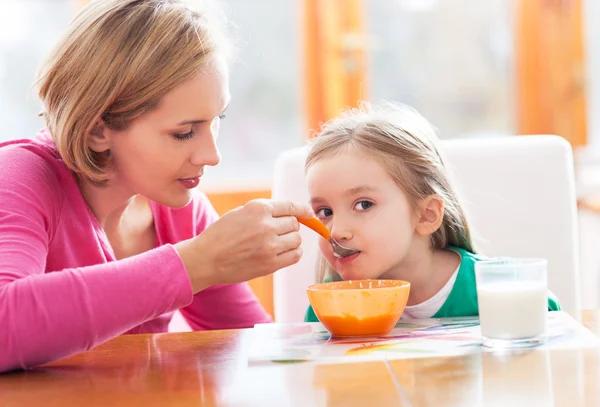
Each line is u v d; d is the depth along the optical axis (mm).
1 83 2855
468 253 1398
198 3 1182
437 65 3023
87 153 1164
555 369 793
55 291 917
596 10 3043
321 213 1341
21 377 897
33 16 2846
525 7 3018
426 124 1465
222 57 1157
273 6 2941
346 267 1314
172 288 951
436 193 1356
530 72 3039
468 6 3014
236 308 1553
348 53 2967
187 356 951
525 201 1541
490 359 847
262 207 1022
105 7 1139
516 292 907
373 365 848
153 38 1099
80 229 1237
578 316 1086
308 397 738
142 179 1176
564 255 1524
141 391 794
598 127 3072
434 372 805
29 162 1163
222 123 2959
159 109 1111
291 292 1604
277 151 2988
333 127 1383
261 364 883
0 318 904
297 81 2975
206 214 1564
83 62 1121
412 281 1386
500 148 1559
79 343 917
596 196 2754
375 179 1298
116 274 936
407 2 2990
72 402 768
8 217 1048
